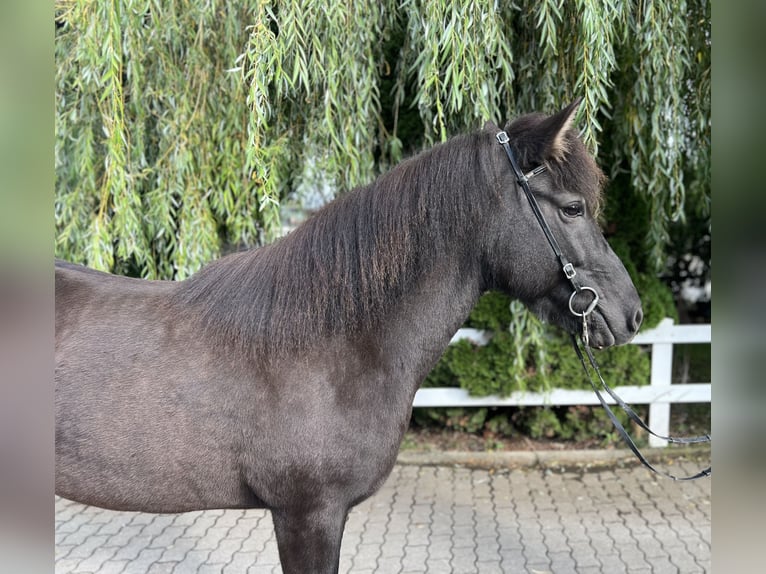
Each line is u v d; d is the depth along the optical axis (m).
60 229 3.06
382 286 1.56
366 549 2.94
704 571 2.71
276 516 1.58
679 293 5.90
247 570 2.79
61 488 1.53
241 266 1.63
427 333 1.61
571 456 4.03
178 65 2.85
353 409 1.53
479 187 1.56
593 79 2.30
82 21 2.35
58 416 1.49
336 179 3.01
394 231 1.56
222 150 2.90
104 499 1.54
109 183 2.64
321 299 1.55
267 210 2.83
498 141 1.59
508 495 3.55
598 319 1.64
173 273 3.02
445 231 1.58
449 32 2.17
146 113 2.91
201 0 2.59
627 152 3.09
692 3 2.72
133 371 1.51
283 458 1.50
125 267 3.38
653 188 3.11
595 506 3.40
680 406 4.93
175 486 1.53
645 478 3.74
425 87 2.25
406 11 2.46
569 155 1.57
